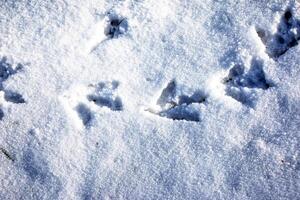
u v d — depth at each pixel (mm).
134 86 916
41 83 918
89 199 871
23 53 932
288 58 915
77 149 889
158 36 937
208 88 907
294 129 883
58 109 907
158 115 907
